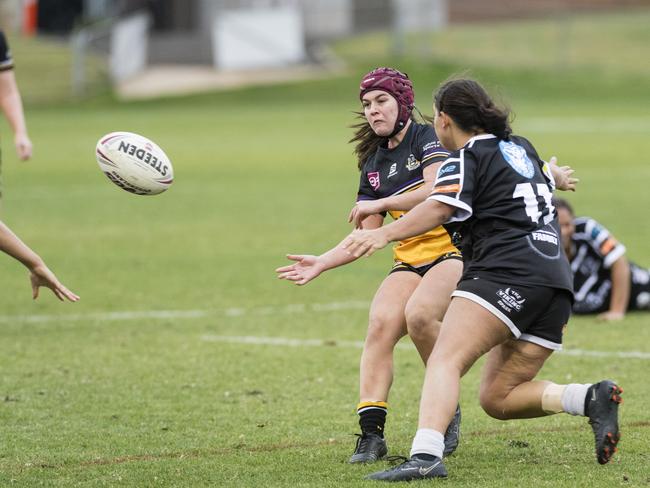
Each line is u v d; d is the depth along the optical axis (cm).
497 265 1870
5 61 3238
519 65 14988
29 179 7906
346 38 16462
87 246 5228
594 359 3047
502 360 1952
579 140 9800
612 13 18200
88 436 2302
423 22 17100
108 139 2209
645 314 3716
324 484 1911
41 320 3659
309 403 2595
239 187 7444
